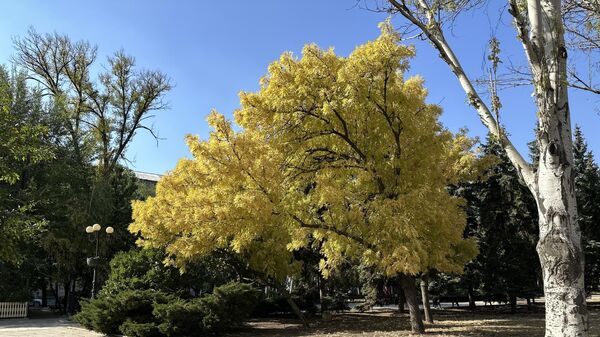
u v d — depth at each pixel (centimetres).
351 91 1172
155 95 3641
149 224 1530
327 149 1355
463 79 754
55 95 3167
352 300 3581
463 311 2598
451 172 1542
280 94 1225
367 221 1238
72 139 3133
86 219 2692
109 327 1673
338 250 1283
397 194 1258
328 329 1742
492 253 2361
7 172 1220
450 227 1269
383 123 1306
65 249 2681
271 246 1725
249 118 1290
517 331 1437
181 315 1541
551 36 647
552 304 607
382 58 1207
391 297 2936
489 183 2400
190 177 1500
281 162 1287
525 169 675
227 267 1895
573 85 855
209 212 1272
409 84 1334
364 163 1321
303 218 1286
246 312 1706
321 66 1227
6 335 1761
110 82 3525
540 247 629
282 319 2269
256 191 1191
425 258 1157
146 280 1802
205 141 1307
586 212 2673
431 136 1338
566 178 625
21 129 1247
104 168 3334
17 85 2836
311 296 2412
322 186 1241
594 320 1752
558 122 636
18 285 2666
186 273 1831
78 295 2942
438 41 788
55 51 3378
